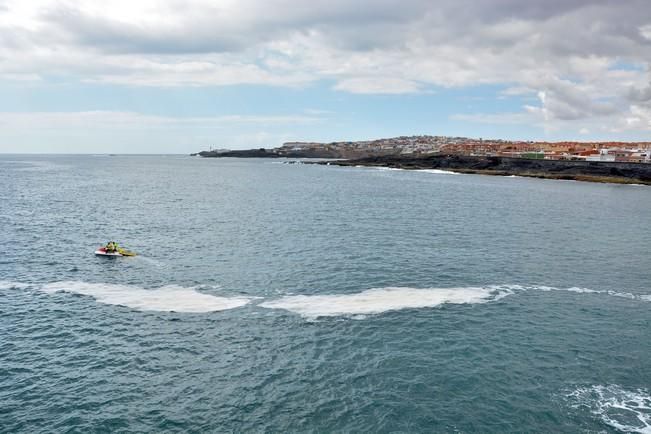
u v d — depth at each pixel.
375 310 36.09
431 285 42.19
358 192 126.31
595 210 98.75
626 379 26.94
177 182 159.75
